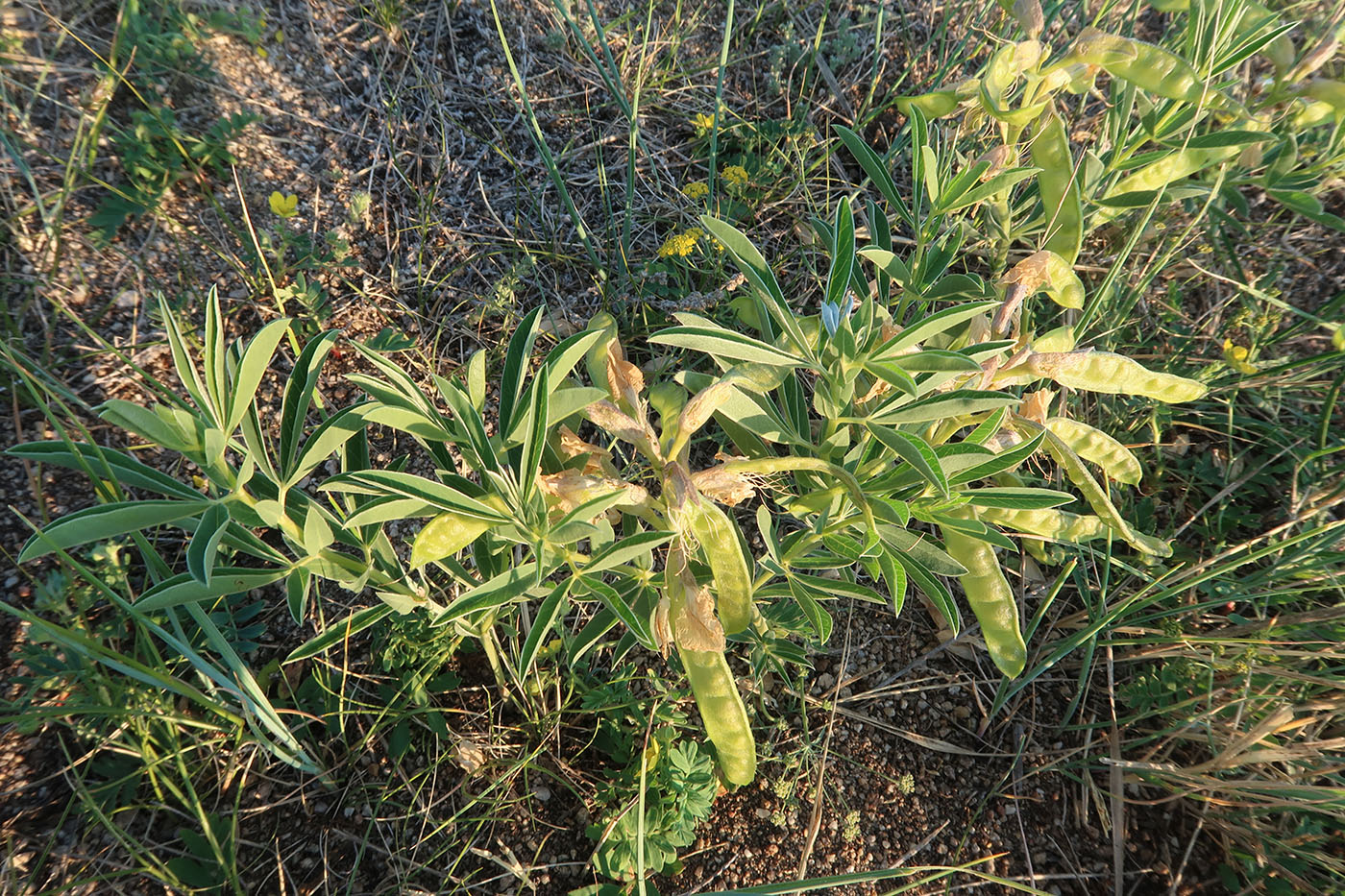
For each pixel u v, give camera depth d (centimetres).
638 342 281
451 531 146
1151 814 226
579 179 301
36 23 259
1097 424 263
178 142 253
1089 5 326
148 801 201
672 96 318
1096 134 305
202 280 254
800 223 298
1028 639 249
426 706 216
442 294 276
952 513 177
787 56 320
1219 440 266
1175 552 251
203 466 147
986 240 257
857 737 236
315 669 215
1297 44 305
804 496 181
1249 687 213
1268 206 302
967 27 317
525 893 206
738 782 179
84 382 234
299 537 158
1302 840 204
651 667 233
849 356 159
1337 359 237
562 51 311
